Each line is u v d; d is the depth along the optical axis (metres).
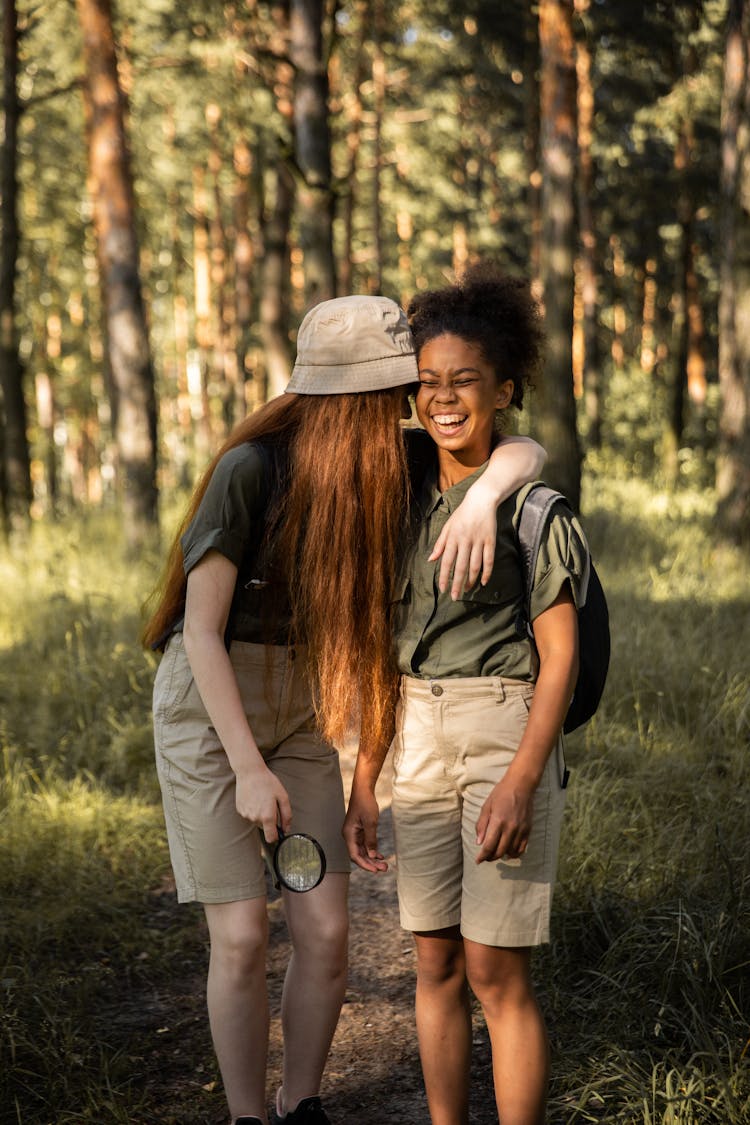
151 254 34.12
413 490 2.33
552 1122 2.56
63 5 14.34
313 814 2.51
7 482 11.88
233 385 28.45
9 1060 2.92
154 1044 3.13
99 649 6.63
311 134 11.36
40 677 6.28
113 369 11.33
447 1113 2.40
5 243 12.07
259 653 2.42
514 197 35.41
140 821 4.50
